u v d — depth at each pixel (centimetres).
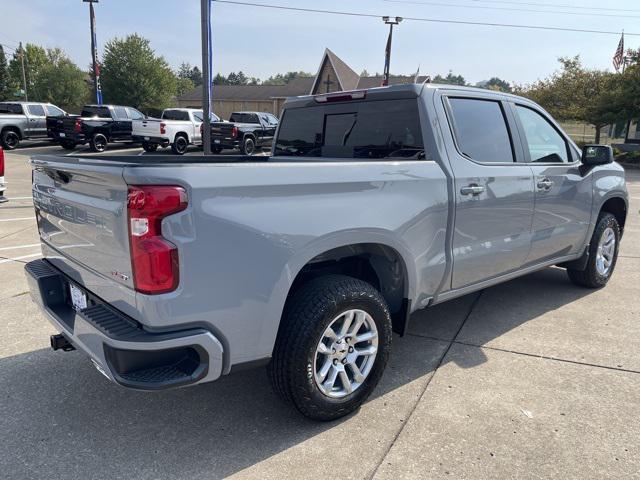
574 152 474
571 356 379
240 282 241
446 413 304
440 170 334
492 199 370
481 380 343
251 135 2241
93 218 249
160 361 235
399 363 369
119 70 5088
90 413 304
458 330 428
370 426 291
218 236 231
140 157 359
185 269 225
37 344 394
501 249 389
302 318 268
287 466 257
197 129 2253
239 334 247
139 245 219
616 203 549
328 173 271
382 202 296
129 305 233
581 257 508
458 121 359
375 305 296
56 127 2227
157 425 293
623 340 407
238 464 259
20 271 570
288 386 273
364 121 380
